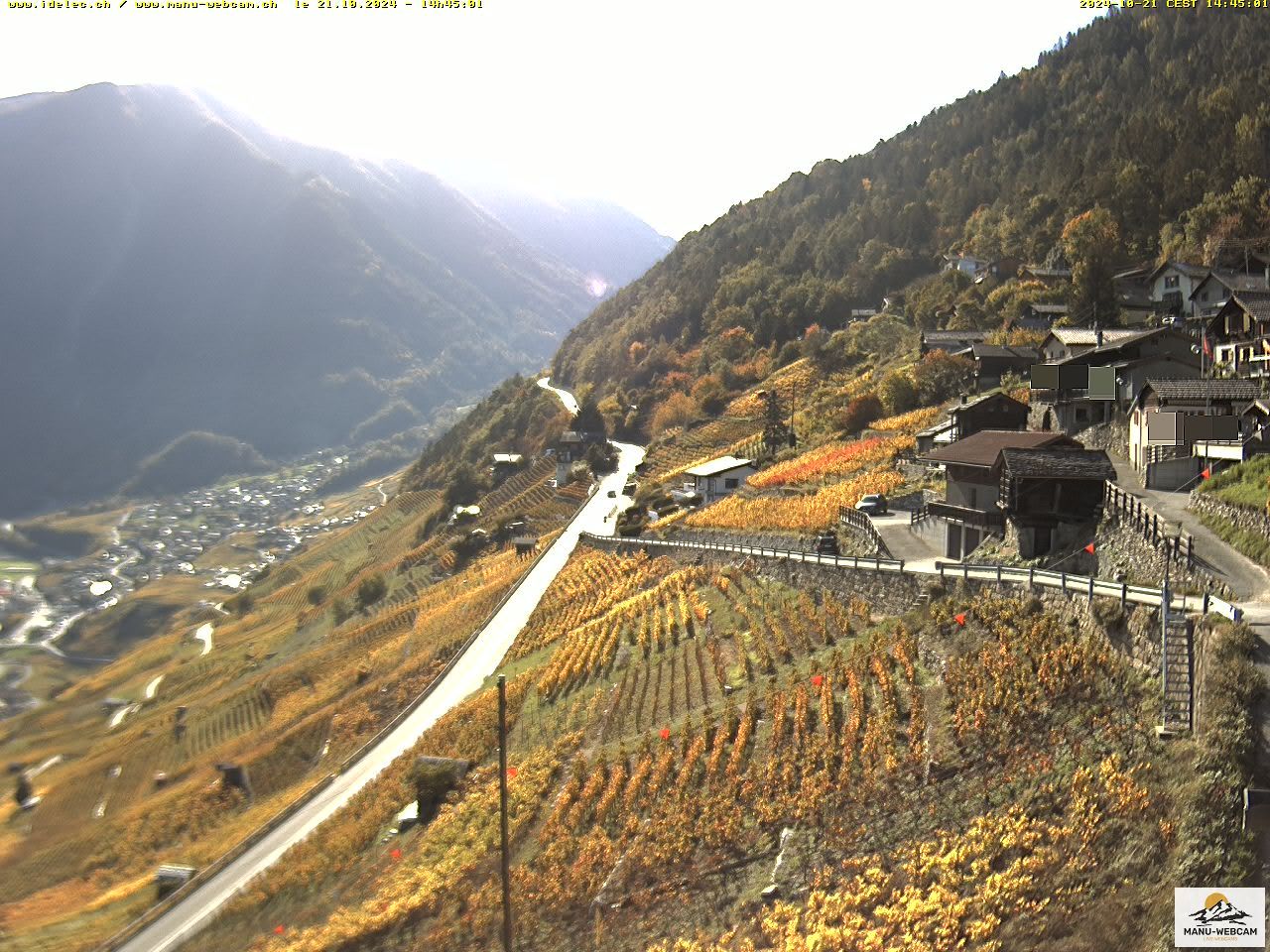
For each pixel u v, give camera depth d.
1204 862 19.91
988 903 22.97
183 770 77.62
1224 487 38.66
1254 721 22.11
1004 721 29.42
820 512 72.69
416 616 102.12
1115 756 24.67
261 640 130.38
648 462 146.00
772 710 38.50
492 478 173.75
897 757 31.05
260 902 43.62
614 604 71.00
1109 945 19.53
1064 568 40.97
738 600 56.53
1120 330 85.50
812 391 142.88
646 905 30.81
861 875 26.67
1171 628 26.08
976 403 74.50
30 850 70.25
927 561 50.38
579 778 41.16
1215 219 113.75
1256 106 138.25
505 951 31.44
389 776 53.03
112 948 42.44
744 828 32.00
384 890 39.62
